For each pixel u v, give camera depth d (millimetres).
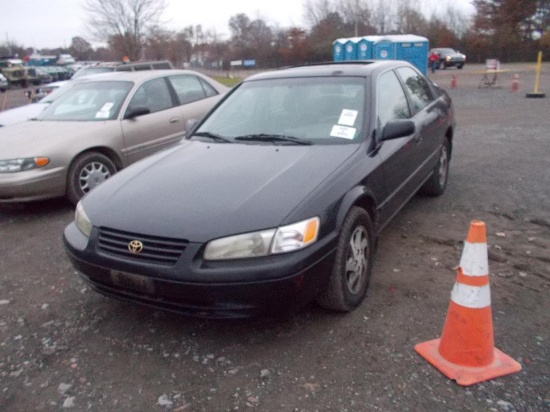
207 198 3328
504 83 23875
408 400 2762
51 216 6266
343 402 2773
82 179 6438
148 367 3166
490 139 9617
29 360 3289
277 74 4957
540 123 11336
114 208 3447
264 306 3031
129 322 3682
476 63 52156
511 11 53625
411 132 4066
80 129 6578
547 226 5164
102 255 3295
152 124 7184
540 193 6156
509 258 4453
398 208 4535
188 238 3043
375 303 3744
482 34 54219
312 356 3176
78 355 3320
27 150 6062
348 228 3414
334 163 3643
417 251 4652
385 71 4852
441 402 2734
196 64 53125
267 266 2975
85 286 4301
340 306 3500
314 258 3107
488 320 2959
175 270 3035
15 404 2895
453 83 22938
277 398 2834
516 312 3576
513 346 3188
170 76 7797
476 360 2947
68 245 3559
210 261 3018
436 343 3199
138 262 3150
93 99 7270
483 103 16047
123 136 6809
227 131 4508
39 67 46344
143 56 31078
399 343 3260
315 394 2846
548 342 3221
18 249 5250
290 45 50344
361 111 4191
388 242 4879
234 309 3029
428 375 2957
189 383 3000
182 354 3275
